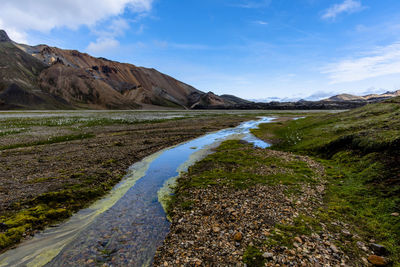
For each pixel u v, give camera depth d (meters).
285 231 9.13
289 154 24.45
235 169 18.81
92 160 21.45
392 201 10.52
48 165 19.31
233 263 7.36
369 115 29.77
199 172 18.66
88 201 13.18
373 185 12.73
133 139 34.28
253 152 25.72
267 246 8.16
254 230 9.33
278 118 87.38
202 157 24.70
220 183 15.32
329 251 7.79
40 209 11.23
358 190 12.74
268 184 14.82
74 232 9.85
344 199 12.10
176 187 15.68
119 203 12.98
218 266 7.27
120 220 10.97
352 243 8.27
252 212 10.96
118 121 58.88
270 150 27.16
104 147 27.48
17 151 23.89
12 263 7.85
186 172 19.28
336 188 13.78
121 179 17.41
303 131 34.34
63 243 9.05
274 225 9.66
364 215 10.20
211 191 14.00
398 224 8.88
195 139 37.50
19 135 32.72
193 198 13.14
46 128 41.34
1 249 8.41
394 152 15.07
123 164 21.16
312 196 12.79
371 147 17.36
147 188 15.48
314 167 18.73
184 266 7.37
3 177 15.93
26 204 11.91
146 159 23.84
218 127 55.31
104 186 15.34
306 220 9.97
